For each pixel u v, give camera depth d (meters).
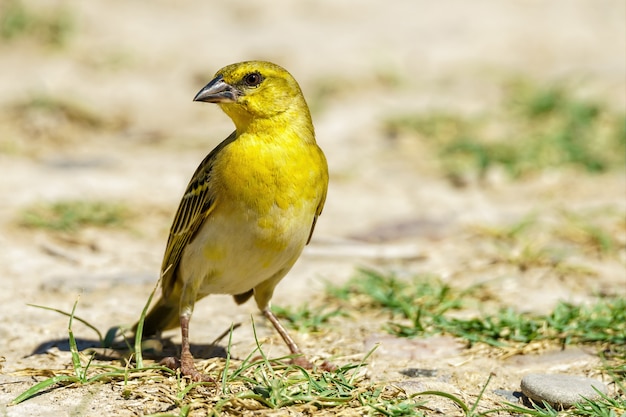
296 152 7.55
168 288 8.36
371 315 9.84
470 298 10.34
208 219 7.67
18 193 14.41
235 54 25.55
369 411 6.83
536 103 19.42
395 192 15.43
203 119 20.33
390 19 29.88
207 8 31.44
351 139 18.55
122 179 15.62
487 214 14.05
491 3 31.64
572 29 28.36
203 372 7.75
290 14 30.80
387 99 21.45
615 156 16.95
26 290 10.42
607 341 8.76
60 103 19.00
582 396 7.28
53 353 8.45
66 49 25.03
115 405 6.99
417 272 11.44
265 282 8.16
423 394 7.22
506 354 8.59
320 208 8.12
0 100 19.69
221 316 9.80
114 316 9.64
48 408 6.96
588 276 11.16
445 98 21.52
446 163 16.72
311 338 9.08
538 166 16.27
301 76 23.23
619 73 23.28
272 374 7.32
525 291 10.62
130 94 21.84
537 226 13.22
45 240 12.26
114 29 27.89
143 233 12.91
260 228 7.48
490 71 23.69
